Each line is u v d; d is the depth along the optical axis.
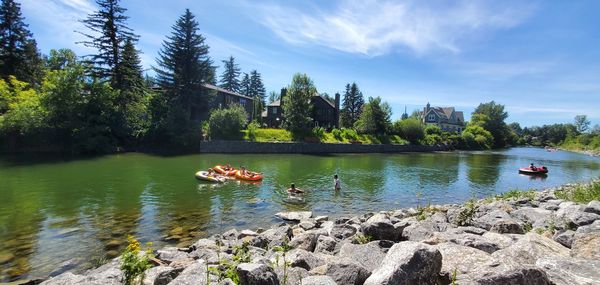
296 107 53.84
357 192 19.77
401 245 4.25
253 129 47.69
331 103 73.12
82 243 10.07
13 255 9.08
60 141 35.44
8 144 33.06
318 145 49.50
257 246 8.49
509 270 3.58
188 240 10.60
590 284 3.65
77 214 13.27
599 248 4.66
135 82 42.12
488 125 93.00
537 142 116.38
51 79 35.97
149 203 15.35
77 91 36.25
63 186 18.64
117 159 32.03
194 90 46.09
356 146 53.31
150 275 5.30
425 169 32.69
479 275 3.66
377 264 5.25
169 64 44.62
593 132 105.06
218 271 4.63
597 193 11.43
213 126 43.91
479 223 8.62
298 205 16.06
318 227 11.50
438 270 3.93
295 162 34.97
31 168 24.86
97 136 35.59
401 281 3.66
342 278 4.56
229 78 89.94
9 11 40.41
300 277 4.33
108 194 16.92
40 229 11.38
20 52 41.34
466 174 30.08
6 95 34.47
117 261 7.70
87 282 4.80
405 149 61.00
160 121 41.03
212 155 38.59
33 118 33.09
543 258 4.37
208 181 21.28
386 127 65.44
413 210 13.56
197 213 13.97
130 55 41.06
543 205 11.73
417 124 66.81
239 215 13.89
